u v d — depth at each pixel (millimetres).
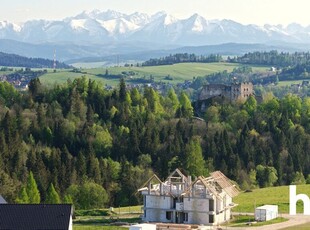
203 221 199875
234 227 189250
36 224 151625
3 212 153750
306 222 196250
